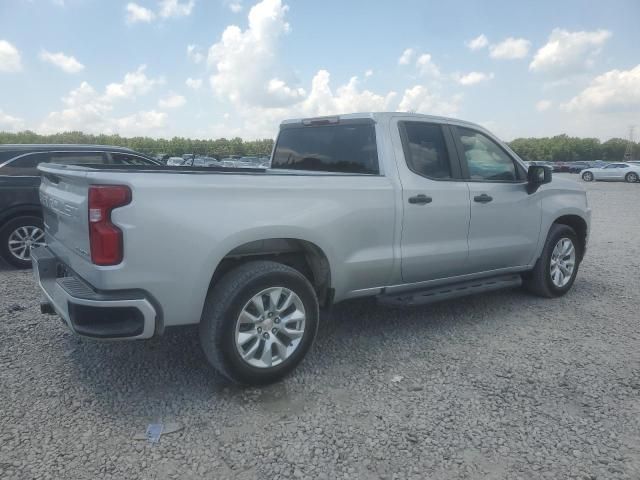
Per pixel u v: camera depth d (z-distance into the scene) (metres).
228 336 3.40
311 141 5.09
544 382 3.76
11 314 5.11
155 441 2.97
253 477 2.67
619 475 2.70
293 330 3.71
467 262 4.93
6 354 4.13
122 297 3.07
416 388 3.65
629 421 3.23
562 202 5.82
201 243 3.25
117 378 3.76
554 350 4.36
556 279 5.91
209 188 3.31
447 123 4.91
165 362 4.05
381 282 4.36
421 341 4.56
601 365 4.07
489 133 5.32
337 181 3.97
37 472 2.66
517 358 4.19
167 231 3.14
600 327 4.95
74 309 3.09
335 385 3.70
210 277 3.33
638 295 6.12
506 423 3.20
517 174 5.46
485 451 2.91
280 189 3.63
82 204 3.14
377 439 3.02
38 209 7.18
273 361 3.63
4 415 3.21
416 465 2.78
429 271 4.63
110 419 3.20
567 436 3.06
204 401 3.45
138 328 3.14
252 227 3.45
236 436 3.03
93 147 7.68
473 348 4.40
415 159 4.55
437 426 3.16
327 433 3.07
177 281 3.21
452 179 4.80
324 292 4.07
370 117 4.50
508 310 5.47
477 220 4.93
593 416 3.29
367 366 4.02
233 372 3.46
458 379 3.80
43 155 7.27
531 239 5.51
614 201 20.98
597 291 6.30
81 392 3.54
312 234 3.75
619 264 8.00
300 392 3.59
